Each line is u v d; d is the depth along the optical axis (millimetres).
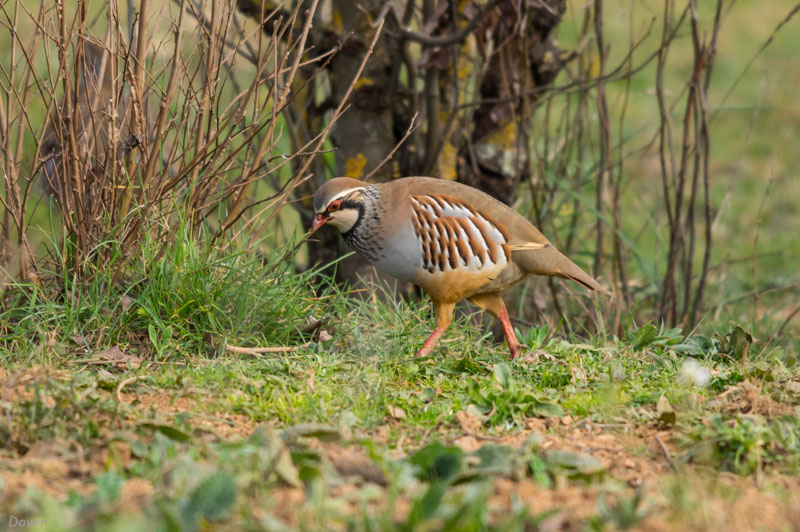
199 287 9539
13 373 7906
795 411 7621
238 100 10742
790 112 25672
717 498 5723
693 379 8305
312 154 10203
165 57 9922
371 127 11867
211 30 9312
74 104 9141
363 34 11406
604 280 13203
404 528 4930
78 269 9516
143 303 9328
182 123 9742
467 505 4879
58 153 9633
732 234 19422
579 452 6895
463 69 12109
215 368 8547
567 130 12688
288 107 11586
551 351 9625
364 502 5352
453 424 7465
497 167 12641
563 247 13867
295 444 6371
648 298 14203
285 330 9812
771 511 5582
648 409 7863
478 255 9617
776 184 21703
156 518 5023
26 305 9445
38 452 6371
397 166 12344
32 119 15133
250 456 6062
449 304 9906
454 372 9047
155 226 9906
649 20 26234
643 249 17703
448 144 12234
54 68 16938
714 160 23047
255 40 15047
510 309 12992
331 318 10344
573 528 5227
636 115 24969
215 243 10086
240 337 9633
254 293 9773
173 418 7191
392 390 8242
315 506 5172
